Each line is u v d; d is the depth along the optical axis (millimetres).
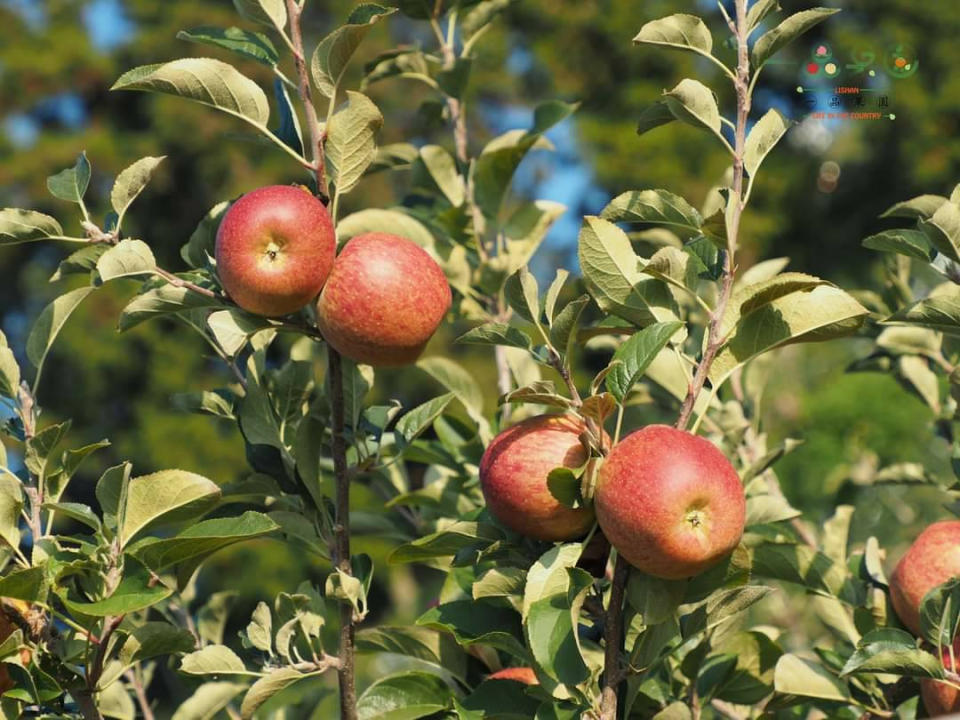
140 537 2738
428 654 2949
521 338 2424
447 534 2492
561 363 2418
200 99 2527
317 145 2521
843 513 3449
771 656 2893
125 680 3379
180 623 3330
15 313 17281
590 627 2668
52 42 17938
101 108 18266
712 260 2578
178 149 16938
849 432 7121
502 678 2633
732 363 2424
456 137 4137
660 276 2402
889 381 7262
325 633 2969
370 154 2559
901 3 15773
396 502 3447
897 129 15953
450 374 3570
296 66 2549
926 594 2449
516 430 2420
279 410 2855
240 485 2838
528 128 3875
